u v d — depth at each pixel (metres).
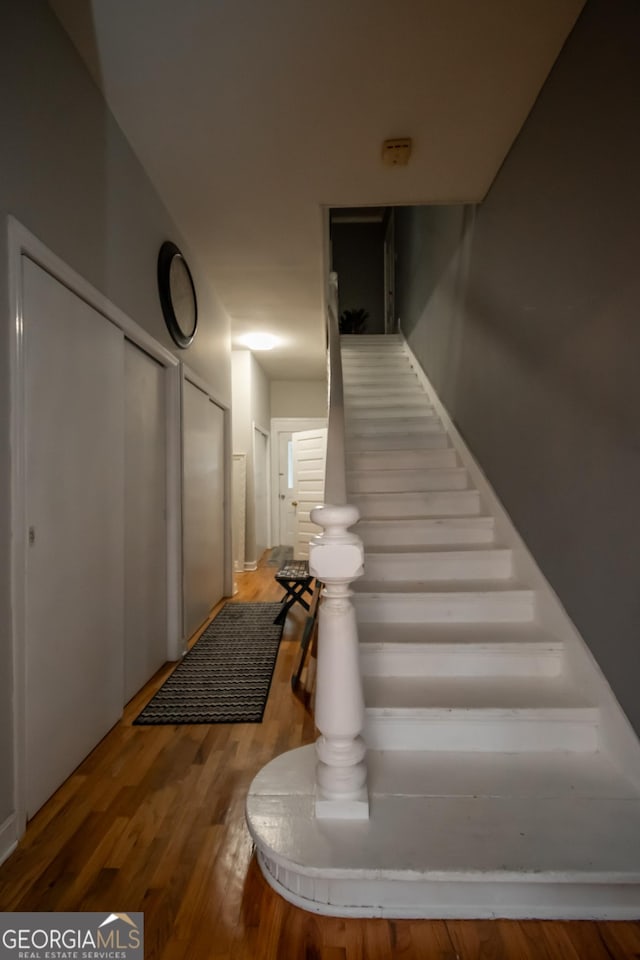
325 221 2.91
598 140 1.47
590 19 1.50
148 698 2.27
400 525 2.48
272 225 2.86
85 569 1.76
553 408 1.81
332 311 3.56
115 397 2.01
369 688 1.69
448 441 3.30
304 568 3.60
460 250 3.06
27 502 1.41
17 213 1.36
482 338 2.63
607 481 1.47
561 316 1.74
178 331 2.75
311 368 6.39
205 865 1.28
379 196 2.58
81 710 1.74
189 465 3.11
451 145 2.18
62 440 1.61
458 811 1.30
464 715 1.55
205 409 3.53
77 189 1.71
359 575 1.23
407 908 1.15
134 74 1.79
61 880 1.23
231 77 1.81
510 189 2.21
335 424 1.83
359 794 1.29
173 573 2.75
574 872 1.11
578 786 1.39
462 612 2.02
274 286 3.71
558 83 1.73
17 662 1.33
